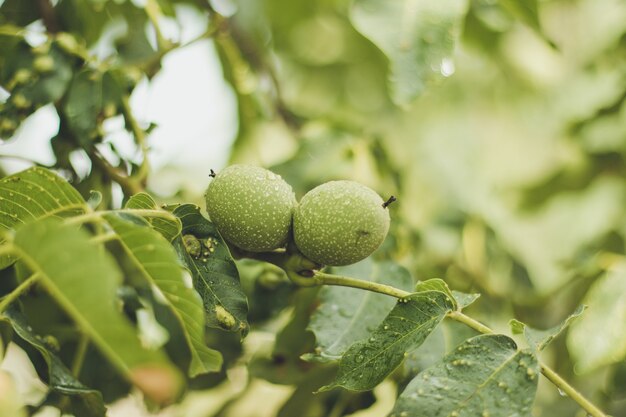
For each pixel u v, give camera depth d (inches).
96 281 14.5
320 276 19.6
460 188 29.6
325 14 31.1
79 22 23.9
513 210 32.1
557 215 31.9
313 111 31.4
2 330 19.4
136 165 22.8
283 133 30.4
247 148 28.8
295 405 23.0
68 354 22.5
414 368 20.8
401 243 24.8
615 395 25.2
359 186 19.1
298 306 23.0
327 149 26.2
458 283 27.1
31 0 23.6
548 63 32.7
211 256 18.8
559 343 26.7
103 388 23.1
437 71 21.5
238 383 25.0
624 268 23.4
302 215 19.0
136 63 23.6
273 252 19.7
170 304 16.9
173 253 16.6
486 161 34.5
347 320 20.7
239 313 18.6
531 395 17.5
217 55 27.6
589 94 30.5
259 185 19.0
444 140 32.6
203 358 17.3
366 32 21.4
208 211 19.2
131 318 21.5
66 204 17.5
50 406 20.8
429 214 29.0
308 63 33.5
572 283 27.0
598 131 30.2
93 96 22.3
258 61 28.5
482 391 17.5
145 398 22.8
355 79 33.6
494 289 27.7
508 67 32.8
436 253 27.3
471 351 17.8
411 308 18.5
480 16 27.0
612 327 22.8
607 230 30.5
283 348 23.0
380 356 18.3
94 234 19.3
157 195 24.8
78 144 22.7
